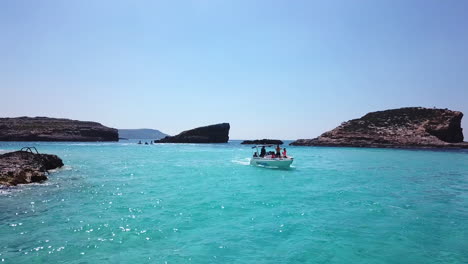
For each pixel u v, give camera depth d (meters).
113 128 156.00
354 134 88.81
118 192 16.12
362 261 7.58
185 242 8.71
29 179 18.75
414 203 14.10
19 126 127.25
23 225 10.12
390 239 9.12
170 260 7.48
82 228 9.84
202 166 30.84
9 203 13.26
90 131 135.88
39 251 7.92
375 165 33.12
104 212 11.88
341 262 7.52
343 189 17.72
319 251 8.16
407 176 24.19
